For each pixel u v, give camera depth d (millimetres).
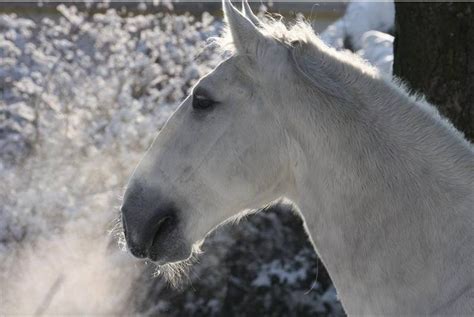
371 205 6195
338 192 6270
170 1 18047
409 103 6312
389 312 6137
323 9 20656
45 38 16922
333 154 6258
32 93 15883
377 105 6273
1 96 15953
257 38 6309
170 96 15914
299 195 6449
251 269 14414
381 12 17094
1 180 14555
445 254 6008
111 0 18188
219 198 6457
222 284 14367
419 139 6215
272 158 6395
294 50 6320
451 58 9641
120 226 7188
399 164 6176
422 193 6117
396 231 6129
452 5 9578
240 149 6383
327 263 6410
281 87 6281
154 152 6555
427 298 6012
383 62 14422
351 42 16766
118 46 16125
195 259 7535
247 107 6363
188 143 6457
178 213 6488
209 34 16625
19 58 16547
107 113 15336
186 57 16312
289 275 14289
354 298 6297
